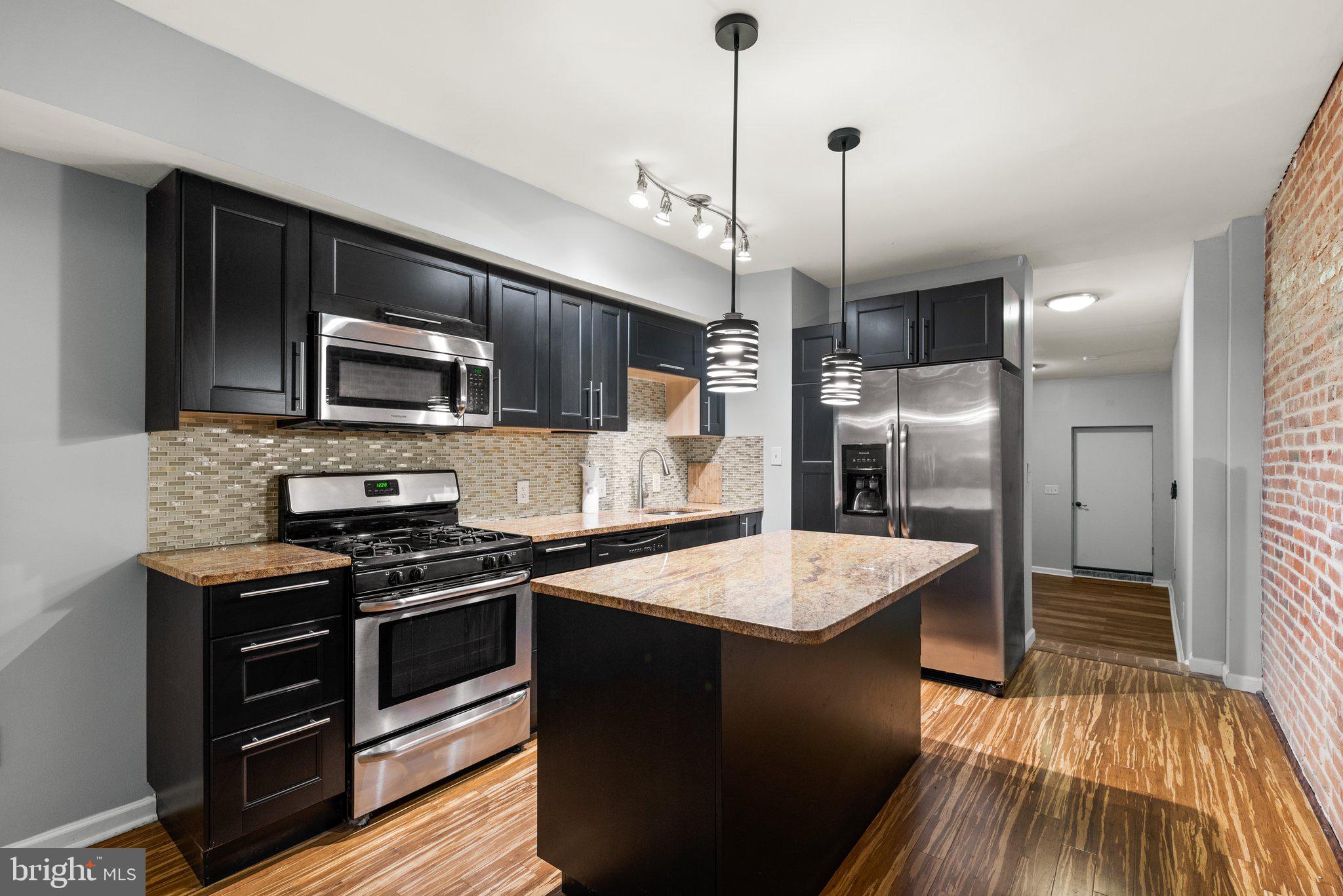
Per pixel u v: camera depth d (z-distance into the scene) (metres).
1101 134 2.46
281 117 2.07
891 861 1.95
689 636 1.51
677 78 2.09
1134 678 3.57
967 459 3.42
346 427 2.52
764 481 4.30
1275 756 2.59
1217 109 2.27
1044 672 3.70
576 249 3.13
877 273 4.35
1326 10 1.75
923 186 2.93
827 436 4.02
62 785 1.99
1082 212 3.23
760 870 1.58
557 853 1.82
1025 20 1.80
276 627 1.94
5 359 1.89
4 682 1.89
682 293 3.84
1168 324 5.65
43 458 1.96
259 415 2.14
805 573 1.92
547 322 3.14
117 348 2.10
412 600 2.23
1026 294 3.95
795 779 1.74
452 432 3.11
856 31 1.85
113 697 2.09
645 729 1.61
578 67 2.03
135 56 1.77
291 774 1.97
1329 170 2.14
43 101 1.62
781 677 1.69
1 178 1.88
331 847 2.01
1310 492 2.37
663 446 4.43
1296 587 2.56
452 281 2.72
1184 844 2.01
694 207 3.18
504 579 2.54
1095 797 2.30
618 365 3.54
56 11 1.64
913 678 2.58
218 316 2.04
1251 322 3.25
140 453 2.15
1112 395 8.12
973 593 3.39
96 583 2.06
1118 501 8.09
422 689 2.30
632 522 3.31
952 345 3.52
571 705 1.80
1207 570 3.57
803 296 4.37
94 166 1.98
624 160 2.67
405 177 2.42
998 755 2.64
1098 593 6.55
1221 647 3.55
